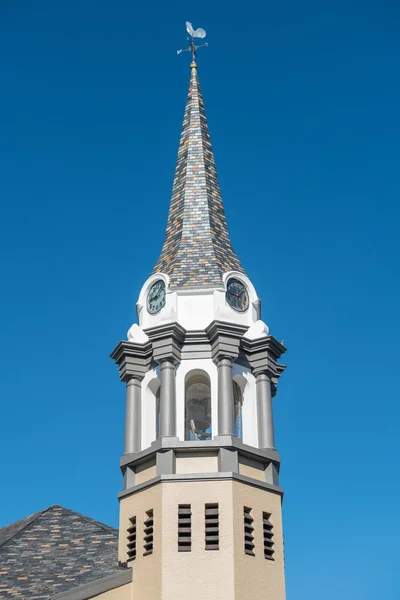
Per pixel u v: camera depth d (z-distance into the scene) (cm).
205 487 4512
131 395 4934
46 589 4347
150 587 4375
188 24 6306
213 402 4766
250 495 4581
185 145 5819
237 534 4422
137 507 4631
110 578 4416
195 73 6222
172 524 4441
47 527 5012
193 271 5084
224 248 5294
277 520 4653
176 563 4350
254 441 4828
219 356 4784
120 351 5003
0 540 5069
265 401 4881
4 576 4466
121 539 4650
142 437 4862
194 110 5981
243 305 5081
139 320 5134
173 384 4762
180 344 4875
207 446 4594
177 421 4722
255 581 4394
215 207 5506
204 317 4944
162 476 4534
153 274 5169
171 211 5556
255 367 4956
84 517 5184
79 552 4753
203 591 4288
